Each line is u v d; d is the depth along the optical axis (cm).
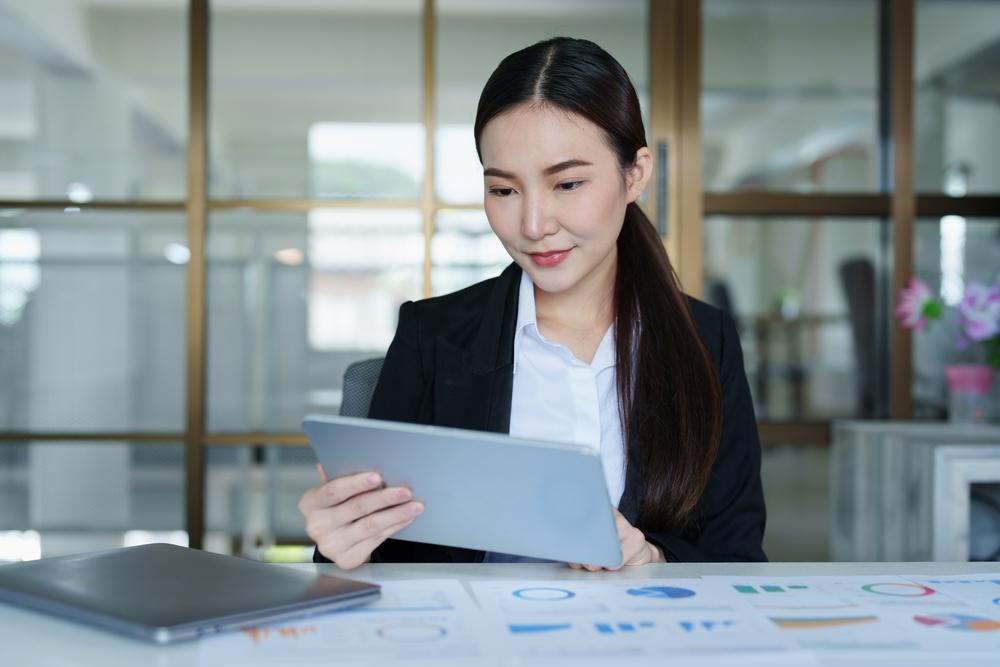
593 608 79
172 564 86
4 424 271
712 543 119
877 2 278
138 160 268
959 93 279
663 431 115
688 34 275
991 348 231
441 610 78
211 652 67
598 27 275
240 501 271
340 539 92
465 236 272
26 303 270
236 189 270
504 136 100
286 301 271
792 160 278
